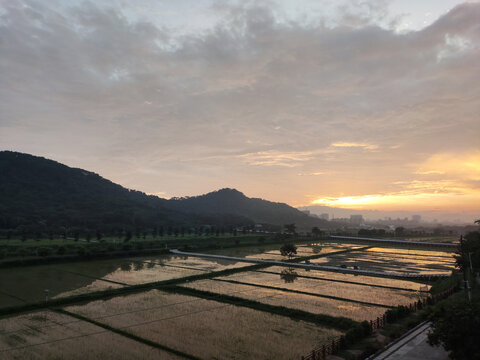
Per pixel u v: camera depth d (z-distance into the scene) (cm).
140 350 3844
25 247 12444
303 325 4753
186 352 3756
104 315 5162
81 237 18050
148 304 5850
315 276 8769
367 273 9175
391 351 3469
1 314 5162
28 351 3778
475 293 5878
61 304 5800
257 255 13525
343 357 3488
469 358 2739
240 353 3744
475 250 6875
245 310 5519
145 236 18612
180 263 11100
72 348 3878
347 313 5303
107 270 9544
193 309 5547
